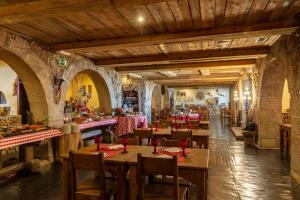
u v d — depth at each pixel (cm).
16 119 643
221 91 2342
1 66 859
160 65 812
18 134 448
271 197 363
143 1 268
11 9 288
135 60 696
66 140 554
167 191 274
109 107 870
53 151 561
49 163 516
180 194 266
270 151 674
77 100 1018
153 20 393
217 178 446
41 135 482
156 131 527
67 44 528
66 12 297
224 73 1100
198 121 700
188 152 319
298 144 415
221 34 425
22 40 481
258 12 364
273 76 655
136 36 474
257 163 549
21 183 425
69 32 457
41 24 410
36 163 486
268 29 400
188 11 357
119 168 280
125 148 326
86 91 1062
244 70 945
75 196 269
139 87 1212
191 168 253
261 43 555
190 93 2406
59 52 565
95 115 795
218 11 358
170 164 234
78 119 655
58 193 380
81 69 673
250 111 898
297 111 415
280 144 668
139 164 241
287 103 742
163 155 303
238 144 785
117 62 714
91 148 350
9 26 420
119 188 280
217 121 1662
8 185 415
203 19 389
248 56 619
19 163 486
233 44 561
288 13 370
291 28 394
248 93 941
